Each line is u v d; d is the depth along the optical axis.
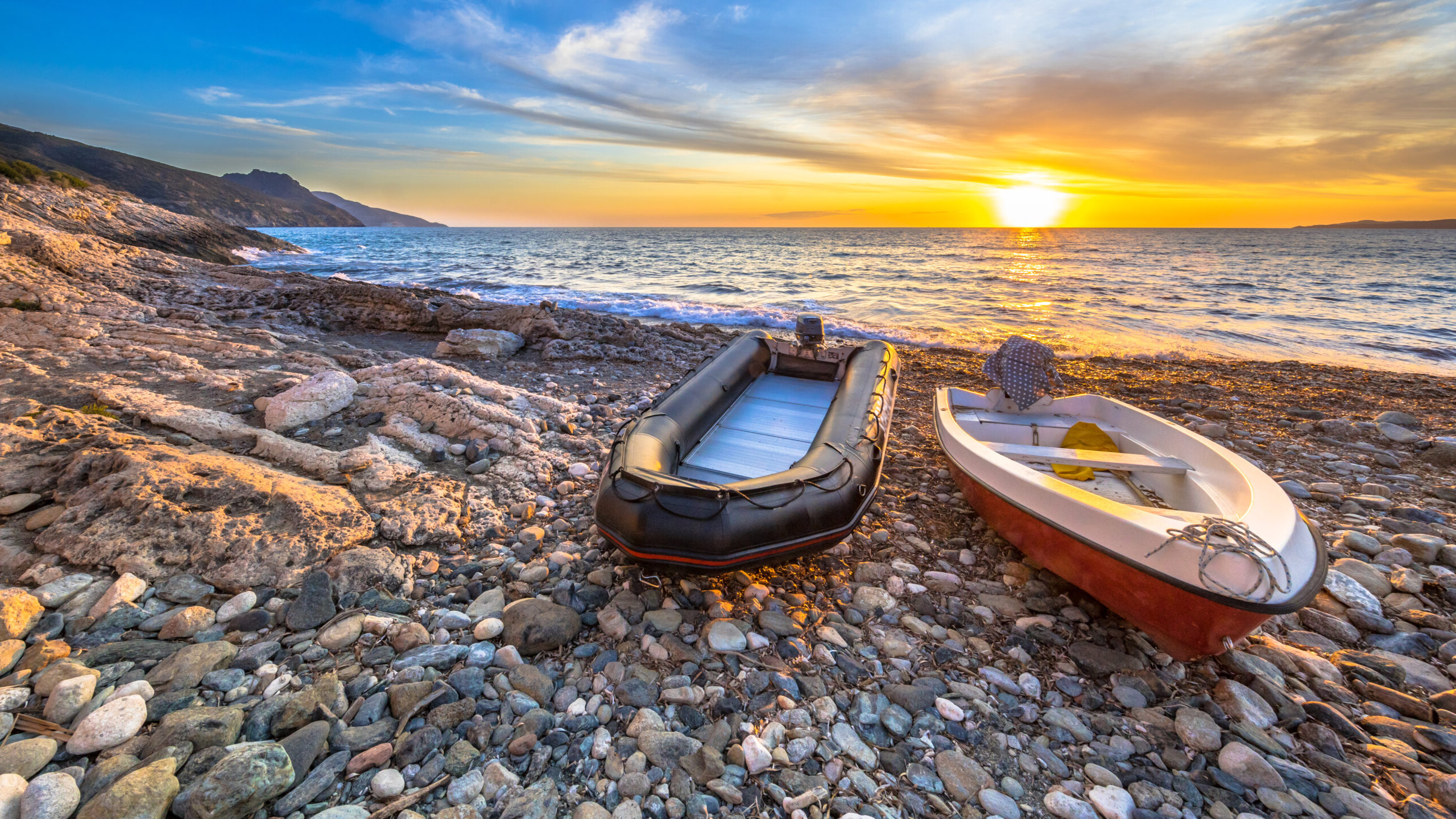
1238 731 2.51
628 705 2.57
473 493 4.34
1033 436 4.98
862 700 2.63
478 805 2.06
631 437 3.69
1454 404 8.20
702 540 2.94
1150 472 4.22
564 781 2.20
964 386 9.13
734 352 5.93
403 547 3.64
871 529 4.30
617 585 3.41
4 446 3.82
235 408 5.32
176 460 3.81
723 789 2.15
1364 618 3.23
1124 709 2.67
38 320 7.87
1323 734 2.50
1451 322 15.70
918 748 2.44
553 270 28.86
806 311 17.03
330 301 12.29
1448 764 2.38
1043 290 22.06
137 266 14.93
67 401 4.91
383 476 4.25
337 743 2.24
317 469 4.28
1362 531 4.23
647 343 10.79
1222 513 3.29
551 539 3.92
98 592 2.92
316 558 3.32
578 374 8.66
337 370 5.95
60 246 13.59
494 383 6.58
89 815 1.77
